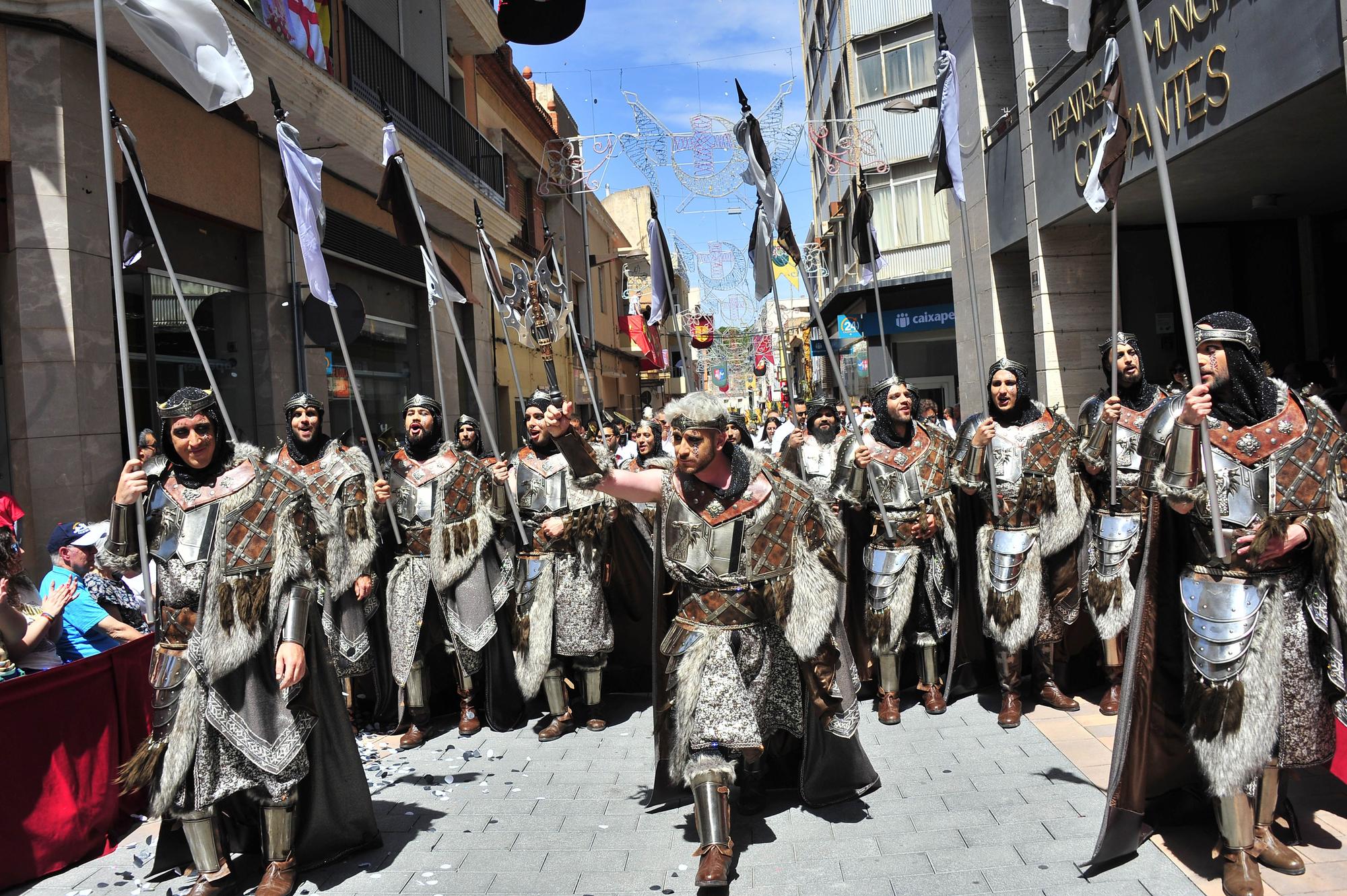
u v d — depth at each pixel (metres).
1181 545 3.37
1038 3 12.38
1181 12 8.50
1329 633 3.09
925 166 21.88
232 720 3.32
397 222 5.98
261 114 8.84
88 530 4.81
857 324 23.89
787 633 3.58
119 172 7.11
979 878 3.28
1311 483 3.05
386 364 12.81
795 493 3.59
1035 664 5.35
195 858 3.40
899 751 4.68
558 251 23.64
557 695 5.36
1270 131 8.08
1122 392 5.13
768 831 3.82
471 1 15.16
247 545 3.32
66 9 6.43
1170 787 3.47
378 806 4.31
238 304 9.13
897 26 21.80
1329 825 3.48
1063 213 11.48
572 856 3.67
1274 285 12.66
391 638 5.46
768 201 4.91
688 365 9.96
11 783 3.66
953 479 5.20
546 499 5.41
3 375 6.39
